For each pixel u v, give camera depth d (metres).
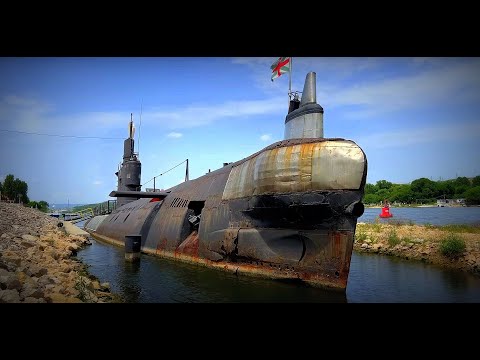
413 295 10.19
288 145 12.07
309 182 10.89
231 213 14.12
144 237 22.27
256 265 12.72
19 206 41.53
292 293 10.50
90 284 10.62
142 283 12.49
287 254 11.72
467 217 41.81
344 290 10.26
